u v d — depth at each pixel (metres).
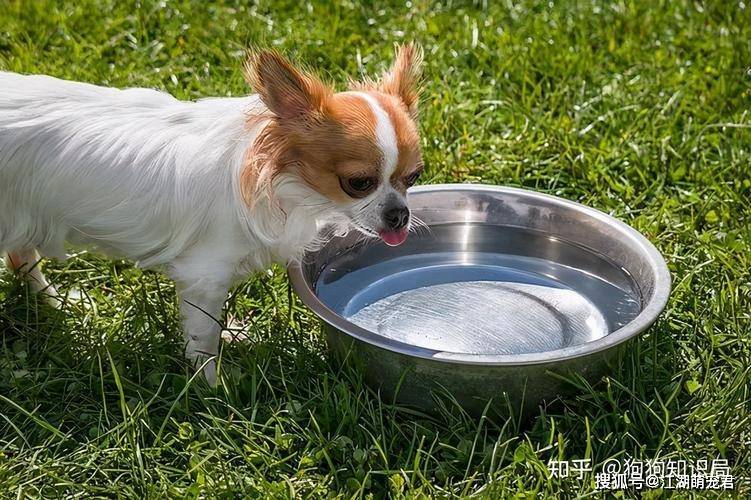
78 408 1.12
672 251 1.28
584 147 1.41
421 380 1.08
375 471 1.06
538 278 1.22
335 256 1.21
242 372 1.15
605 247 1.20
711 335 1.17
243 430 1.10
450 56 1.56
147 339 1.17
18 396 1.12
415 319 1.17
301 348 1.16
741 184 1.35
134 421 1.08
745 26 1.60
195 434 1.09
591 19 1.62
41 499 1.04
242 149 1.08
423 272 1.23
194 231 1.10
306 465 1.07
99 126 1.09
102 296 1.22
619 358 1.10
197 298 1.12
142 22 1.58
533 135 1.42
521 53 1.54
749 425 1.10
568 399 1.10
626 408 1.11
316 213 1.09
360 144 1.05
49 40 1.54
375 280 1.21
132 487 1.06
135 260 1.13
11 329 1.19
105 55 1.54
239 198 1.08
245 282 1.23
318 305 1.10
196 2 1.64
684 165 1.38
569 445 1.09
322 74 1.42
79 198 1.10
